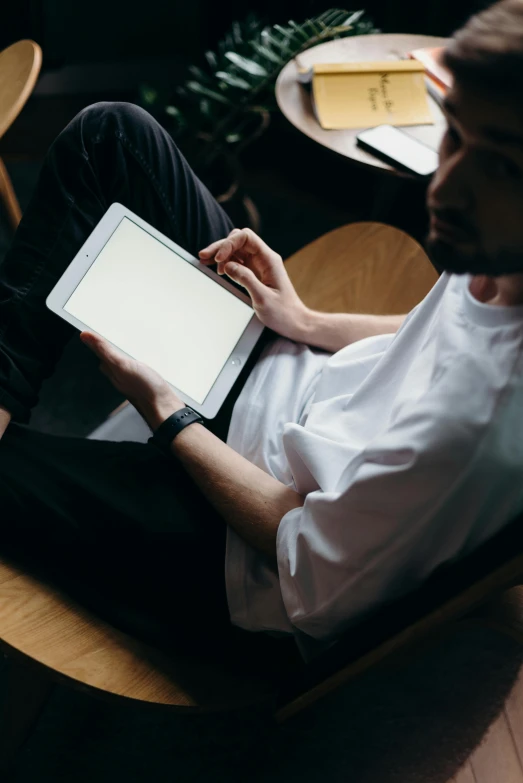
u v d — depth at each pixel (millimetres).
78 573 990
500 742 1231
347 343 1166
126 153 1158
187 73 3133
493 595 791
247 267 1175
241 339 1146
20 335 1089
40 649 873
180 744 1312
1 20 2594
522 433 724
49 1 2895
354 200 2463
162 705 877
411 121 1727
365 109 1724
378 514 784
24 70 1604
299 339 1157
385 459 765
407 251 1295
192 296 1141
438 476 738
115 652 914
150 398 1020
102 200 1165
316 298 1320
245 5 2699
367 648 830
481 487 740
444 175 636
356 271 1315
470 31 591
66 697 1358
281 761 1289
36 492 994
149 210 1193
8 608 912
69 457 1049
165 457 1081
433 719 1291
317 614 876
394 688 1339
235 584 971
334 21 2137
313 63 1831
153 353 1096
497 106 570
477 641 1398
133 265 1122
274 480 978
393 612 820
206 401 1101
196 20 3016
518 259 648
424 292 1266
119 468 1053
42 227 1124
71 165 1137
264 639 1016
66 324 1127
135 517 1004
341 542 825
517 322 724
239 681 950
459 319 776
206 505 1047
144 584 1001
